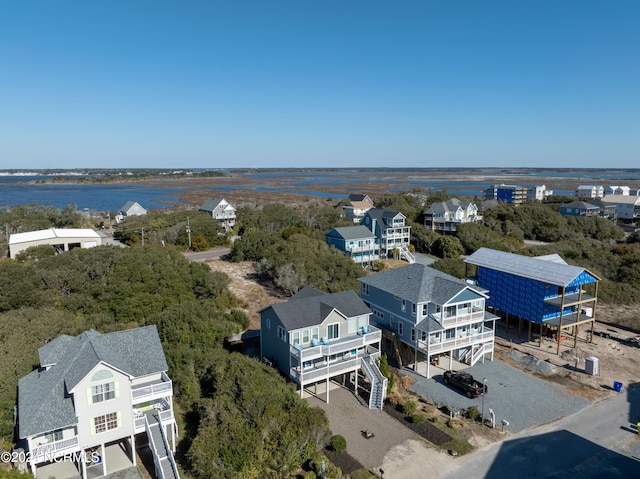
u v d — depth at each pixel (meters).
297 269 57.91
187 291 50.28
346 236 75.31
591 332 44.12
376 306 42.09
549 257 51.31
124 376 23.83
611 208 130.88
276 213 107.88
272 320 34.69
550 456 26.03
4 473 21.48
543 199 159.38
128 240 87.75
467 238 89.56
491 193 170.12
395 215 82.00
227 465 23.22
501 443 27.42
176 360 31.94
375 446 27.02
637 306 53.38
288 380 32.91
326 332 33.84
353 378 35.16
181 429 27.84
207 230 91.81
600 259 67.88
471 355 38.81
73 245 76.56
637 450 26.61
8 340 30.42
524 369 38.03
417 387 34.69
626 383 35.44
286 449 24.38
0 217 101.50
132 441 24.61
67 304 43.94
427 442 27.50
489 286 47.53
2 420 25.19
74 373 23.59
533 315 42.72
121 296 45.38
